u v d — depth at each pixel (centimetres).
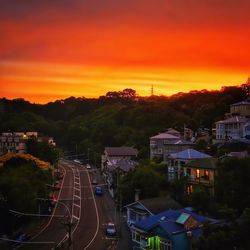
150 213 5212
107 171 9725
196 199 5112
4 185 5903
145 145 12106
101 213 6862
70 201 7806
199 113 12794
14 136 12181
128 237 5516
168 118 13888
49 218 6638
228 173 5041
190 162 5866
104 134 14438
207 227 3978
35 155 10550
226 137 8644
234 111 10519
